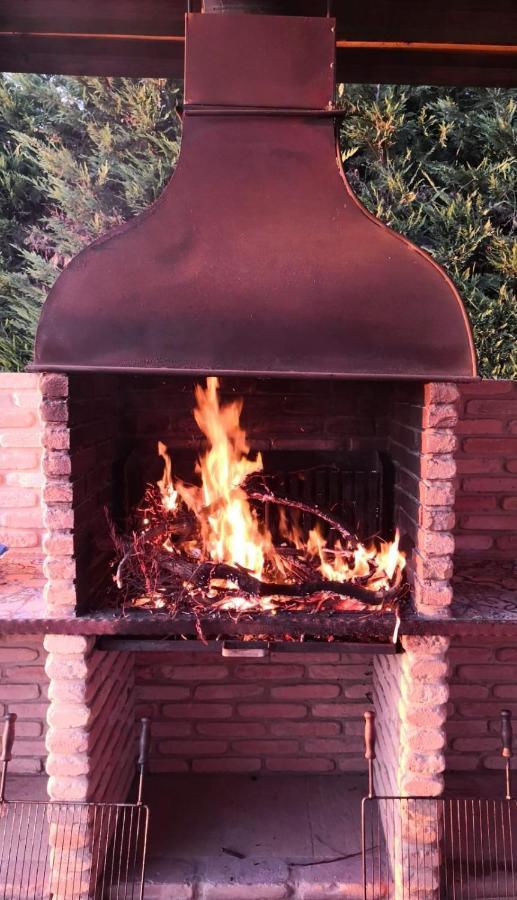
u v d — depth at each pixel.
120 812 2.14
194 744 2.41
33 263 4.66
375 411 2.27
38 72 2.26
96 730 1.85
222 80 1.64
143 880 1.74
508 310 4.18
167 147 4.48
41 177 4.74
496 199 4.35
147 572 1.81
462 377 1.60
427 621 1.67
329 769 2.42
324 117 1.65
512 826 2.09
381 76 2.28
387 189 4.40
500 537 2.24
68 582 1.69
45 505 1.65
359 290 1.61
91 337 1.61
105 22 1.97
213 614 1.70
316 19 1.64
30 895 1.84
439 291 1.61
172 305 1.61
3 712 2.31
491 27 1.99
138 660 2.37
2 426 2.17
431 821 1.77
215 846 2.01
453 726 2.36
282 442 2.29
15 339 4.56
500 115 4.34
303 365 1.61
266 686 2.40
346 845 2.02
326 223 1.62
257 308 1.61
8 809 2.14
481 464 2.21
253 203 1.63
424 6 1.88
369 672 2.38
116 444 2.16
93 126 4.62
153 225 1.62
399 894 1.80
